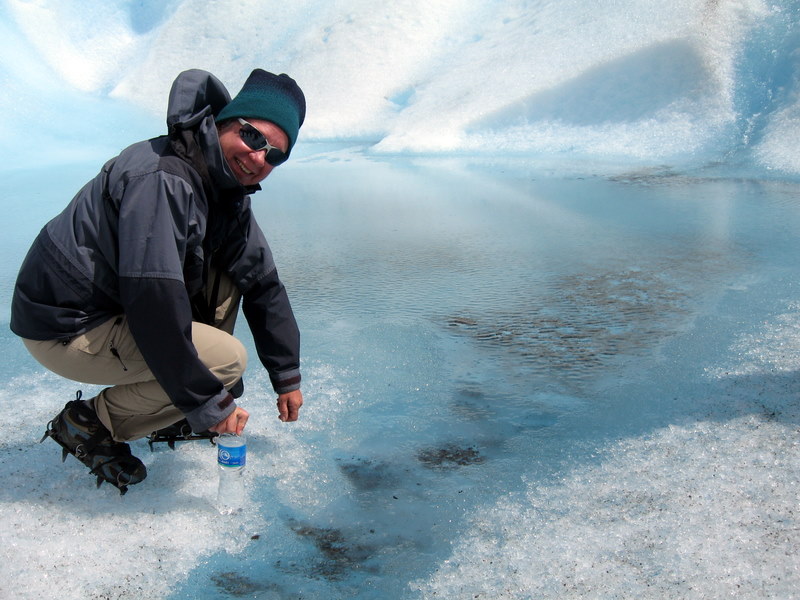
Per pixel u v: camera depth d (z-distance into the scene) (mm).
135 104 11945
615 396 3021
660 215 5996
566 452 2609
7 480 2371
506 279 4590
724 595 1789
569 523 2137
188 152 2053
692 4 9164
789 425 2555
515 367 3365
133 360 2201
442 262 4977
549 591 1862
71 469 2459
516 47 10414
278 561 2076
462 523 2221
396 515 2291
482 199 6898
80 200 2096
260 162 2115
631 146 8531
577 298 4219
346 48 11500
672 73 8797
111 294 2117
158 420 2338
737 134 8195
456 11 11898
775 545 1944
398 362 3412
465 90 10117
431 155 9367
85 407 2311
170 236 1974
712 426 2623
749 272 4473
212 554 2096
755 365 3082
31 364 3340
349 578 2004
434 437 2775
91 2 14227
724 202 6332
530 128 9305
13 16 13094
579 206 6465
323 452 2658
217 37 12859
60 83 12398
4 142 9891
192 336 2262
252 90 2115
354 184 7801
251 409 2932
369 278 4656
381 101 10883
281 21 12773
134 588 1947
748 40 8711
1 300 4238
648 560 1937
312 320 3941
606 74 9125
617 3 9898
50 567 1993
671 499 2195
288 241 5566
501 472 2518
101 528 2170
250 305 2467
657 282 4410
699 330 3605
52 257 2074
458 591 1901
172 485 2406
